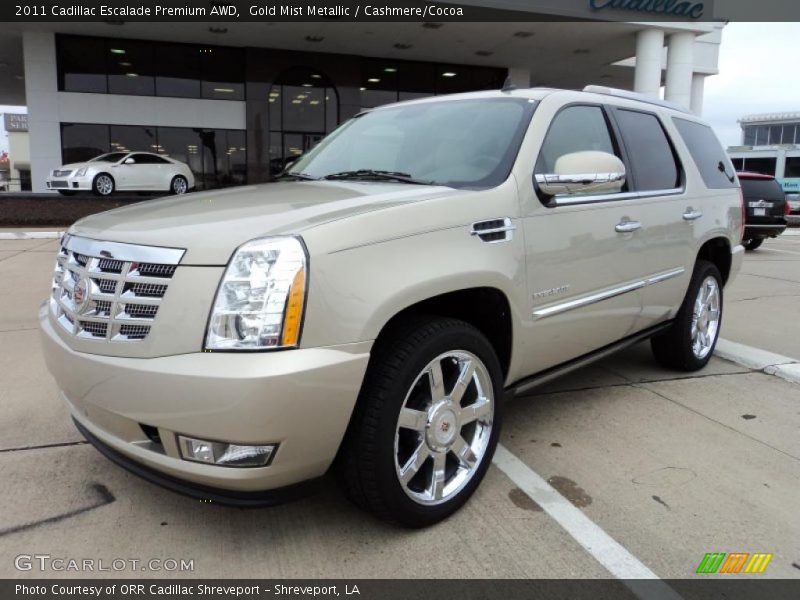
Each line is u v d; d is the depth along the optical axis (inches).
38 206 677.9
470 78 1034.7
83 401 96.9
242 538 102.0
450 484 109.0
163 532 103.3
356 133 155.3
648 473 124.6
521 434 142.6
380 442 94.5
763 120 2197.3
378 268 94.0
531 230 118.3
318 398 86.7
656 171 160.7
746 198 518.9
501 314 116.3
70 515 107.6
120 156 781.3
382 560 97.0
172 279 88.3
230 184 919.7
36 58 825.5
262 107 916.6
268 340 85.1
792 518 109.4
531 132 125.0
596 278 135.4
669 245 160.1
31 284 310.2
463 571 94.7
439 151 131.3
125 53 859.4
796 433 144.2
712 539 103.3
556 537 103.2
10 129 2507.4
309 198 109.7
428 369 101.8
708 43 1003.9
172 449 88.9
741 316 265.4
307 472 91.7
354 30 805.9
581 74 1116.5
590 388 172.6
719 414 154.8
